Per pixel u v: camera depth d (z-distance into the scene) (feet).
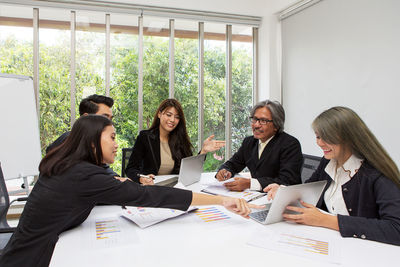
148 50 11.38
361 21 8.59
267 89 12.44
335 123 4.16
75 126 3.88
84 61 10.69
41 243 3.51
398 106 7.52
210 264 2.91
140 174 6.92
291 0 10.96
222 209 4.66
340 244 3.39
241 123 12.92
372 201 4.12
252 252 3.18
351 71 9.00
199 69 12.14
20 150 8.20
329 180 4.74
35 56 10.15
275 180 6.09
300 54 11.27
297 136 11.57
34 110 8.79
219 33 12.37
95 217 4.34
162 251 3.20
